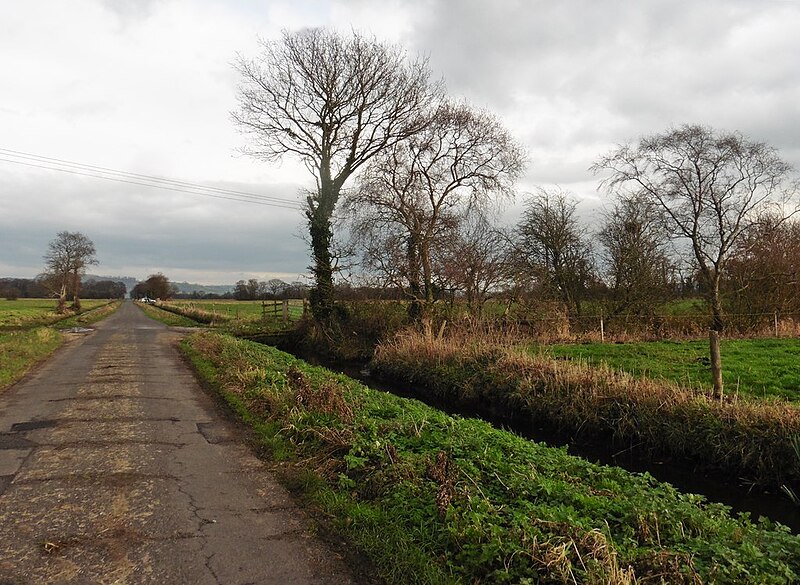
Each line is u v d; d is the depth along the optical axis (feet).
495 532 13.73
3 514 15.90
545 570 12.32
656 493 19.20
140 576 12.46
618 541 14.57
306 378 35.78
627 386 34.32
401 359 58.23
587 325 75.56
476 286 71.87
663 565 12.38
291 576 12.77
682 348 53.78
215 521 15.78
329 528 15.52
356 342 79.10
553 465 22.08
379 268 74.84
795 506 24.08
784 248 74.74
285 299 109.60
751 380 38.11
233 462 21.47
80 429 26.25
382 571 13.10
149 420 28.22
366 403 31.78
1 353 50.85
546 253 92.63
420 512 15.69
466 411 43.80
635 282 79.25
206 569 12.90
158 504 16.89
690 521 16.30
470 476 18.60
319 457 21.42
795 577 12.53
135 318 156.56
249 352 52.95
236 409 30.99
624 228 84.74
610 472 22.09
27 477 19.21
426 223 74.95
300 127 94.94
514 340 58.95
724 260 76.43
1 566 12.76
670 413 30.53
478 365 46.96
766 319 70.54
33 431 25.85
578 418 34.53
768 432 26.18
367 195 76.02
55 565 12.87
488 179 79.66
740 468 26.71
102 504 16.80
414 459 19.98
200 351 57.93
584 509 16.31
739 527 16.44
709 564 12.96
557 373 39.04
